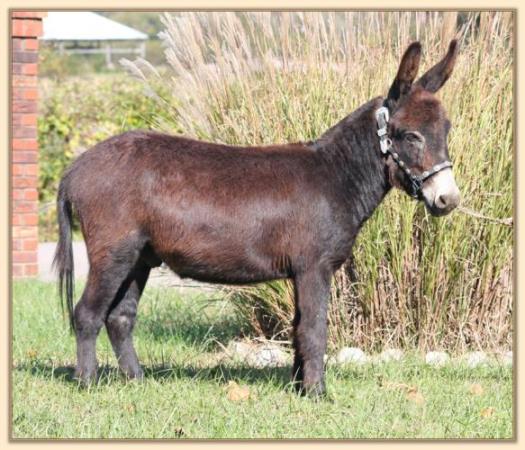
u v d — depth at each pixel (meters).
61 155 16.11
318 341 6.81
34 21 11.79
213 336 8.93
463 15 8.81
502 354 8.37
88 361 6.82
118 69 34.88
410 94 6.77
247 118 8.35
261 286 8.36
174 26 8.53
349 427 6.22
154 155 6.75
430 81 6.94
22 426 6.11
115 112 16.91
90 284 6.75
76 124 16.78
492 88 8.34
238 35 8.41
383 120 6.84
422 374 7.71
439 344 8.45
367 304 8.30
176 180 6.69
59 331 8.86
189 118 8.52
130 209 6.66
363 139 6.94
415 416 6.57
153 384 6.96
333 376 7.43
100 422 6.15
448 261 8.23
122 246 6.66
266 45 8.39
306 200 6.80
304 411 6.52
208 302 10.11
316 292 6.83
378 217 8.07
